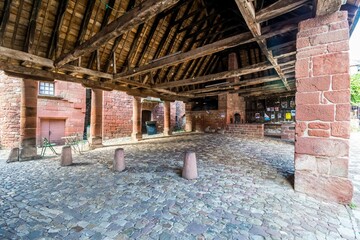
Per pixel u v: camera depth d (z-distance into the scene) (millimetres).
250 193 2588
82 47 3500
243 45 8242
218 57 9297
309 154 2496
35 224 1911
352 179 3107
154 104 13781
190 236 1685
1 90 7281
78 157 5320
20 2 3602
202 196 2518
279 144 6977
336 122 2311
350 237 1634
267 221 1904
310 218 1948
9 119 7336
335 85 2316
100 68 5855
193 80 6680
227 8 5332
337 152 2301
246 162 4316
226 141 7922
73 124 9117
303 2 2326
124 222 1930
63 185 3035
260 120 12172
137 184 3010
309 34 2498
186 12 5754
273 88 9062
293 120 10992
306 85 2512
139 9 2326
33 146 5312
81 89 9383
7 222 1951
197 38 6758
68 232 1771
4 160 5137
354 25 2828
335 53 2318
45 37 4285
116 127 10906
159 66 4871
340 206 2191
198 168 3846
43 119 8328
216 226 1833
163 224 1881
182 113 16766
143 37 5730
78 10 4199
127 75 5504
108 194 2633
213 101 12516
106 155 5598
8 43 3941
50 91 8625
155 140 9156
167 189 2779
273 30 3107
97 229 1816
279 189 2705
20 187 2965
